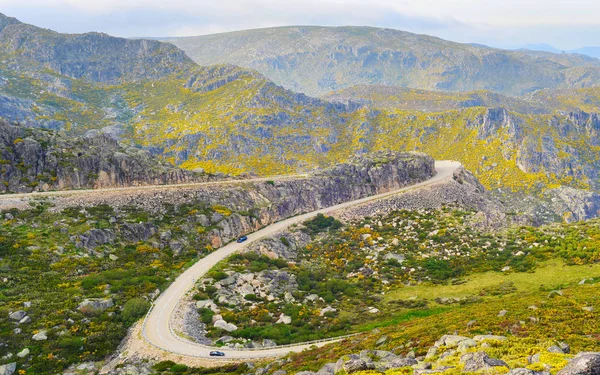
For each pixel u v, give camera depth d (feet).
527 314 218.18
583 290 273.75
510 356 151.94
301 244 550.77
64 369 269.23
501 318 219.41
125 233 458.09
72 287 349.00
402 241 556.51
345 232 586.04
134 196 522.88
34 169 527.40
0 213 424.05
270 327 332.60
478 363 143.74
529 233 552.82
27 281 347.56
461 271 467.52
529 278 418.92
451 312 290.35
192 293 372.79
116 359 279.69
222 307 360.48
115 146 654.12
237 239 529.04
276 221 607.37
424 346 196.13
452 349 172.55
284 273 444.96
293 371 211.61
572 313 210.79
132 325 318.45
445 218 623.77
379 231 591.78
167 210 521.65
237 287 399.85
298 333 328.90
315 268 492.95
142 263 422.82
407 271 479.82
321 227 598.34
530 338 171.83
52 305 318.86
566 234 532.73
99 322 313.73
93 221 449.48
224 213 545.44
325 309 382.01
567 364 131.75
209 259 460.96
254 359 269.03
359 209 652.07
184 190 566.77
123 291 360.28
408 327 263.49
